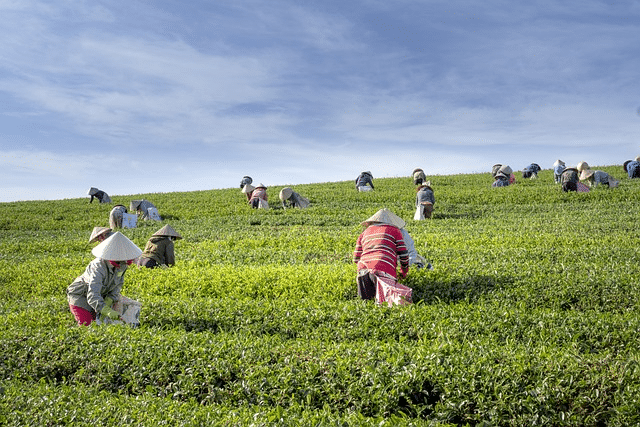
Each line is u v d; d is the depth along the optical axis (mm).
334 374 6754
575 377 6277
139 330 8477
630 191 27312
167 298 11164
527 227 19406
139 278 13219
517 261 13117
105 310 8844
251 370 6934
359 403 6312
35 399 6234
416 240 17156
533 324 8523
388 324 8773
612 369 6402
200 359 7266
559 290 10305
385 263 10305
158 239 14945
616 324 8219
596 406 5953
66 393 6543
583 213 22703
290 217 25516
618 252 13453
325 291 11414
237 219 25828
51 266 16219
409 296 9844
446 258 13828
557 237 16656
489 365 6645
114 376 7266
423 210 23625
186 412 5988
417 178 35094
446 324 8555
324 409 6023
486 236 17516
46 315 10062
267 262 15734
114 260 8680
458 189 33781
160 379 7102
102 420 5750
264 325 9242
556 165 33781
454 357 6898
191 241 20391
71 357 7652
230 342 7824
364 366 6816
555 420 5840
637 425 5566
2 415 5789
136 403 6219
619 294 9883
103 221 28234
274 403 6508
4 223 28375
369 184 34656
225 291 12062
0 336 8484
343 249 17156
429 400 6445
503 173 35062
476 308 9328
